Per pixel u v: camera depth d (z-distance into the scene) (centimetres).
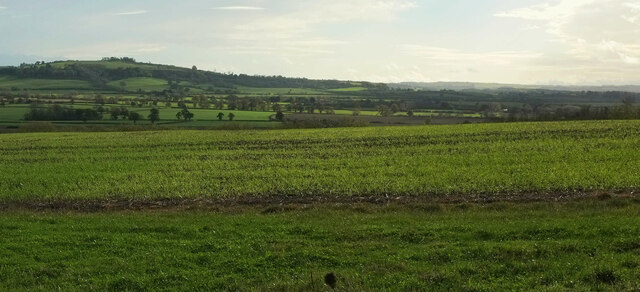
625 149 3384
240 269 1330
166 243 1560
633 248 1327
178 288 1229
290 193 2464
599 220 1616
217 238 1596
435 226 1627
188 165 3394
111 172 3186
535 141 3950
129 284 1255
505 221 1698
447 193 2350
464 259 1322
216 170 3155
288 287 1188
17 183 2942
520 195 2275
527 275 1199
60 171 3272
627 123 5066
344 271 1275
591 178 2427
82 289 1238
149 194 2534
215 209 2205
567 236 1453
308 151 3903
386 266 1297
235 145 4419
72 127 7469
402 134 4788
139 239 1602
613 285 1118
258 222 1811
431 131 4997
